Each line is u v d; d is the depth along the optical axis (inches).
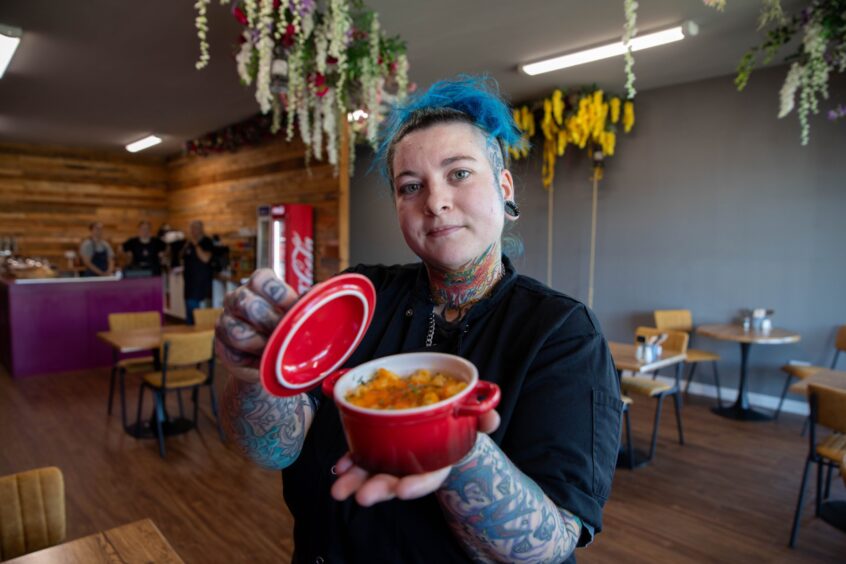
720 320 193.3
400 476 18.0
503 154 31.1
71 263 343.6
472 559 24.3
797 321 177.8
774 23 140.9
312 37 118.1
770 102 178.9
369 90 129.8
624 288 215.5
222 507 113.4
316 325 21.5
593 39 153.0
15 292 215.2
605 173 217.5
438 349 30.7
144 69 188.1
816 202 171.8
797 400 180.2
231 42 163.3
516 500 19.7
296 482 31.9
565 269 231.1
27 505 56.7
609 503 116.4
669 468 134.3
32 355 219.1
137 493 119.1
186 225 365.1
